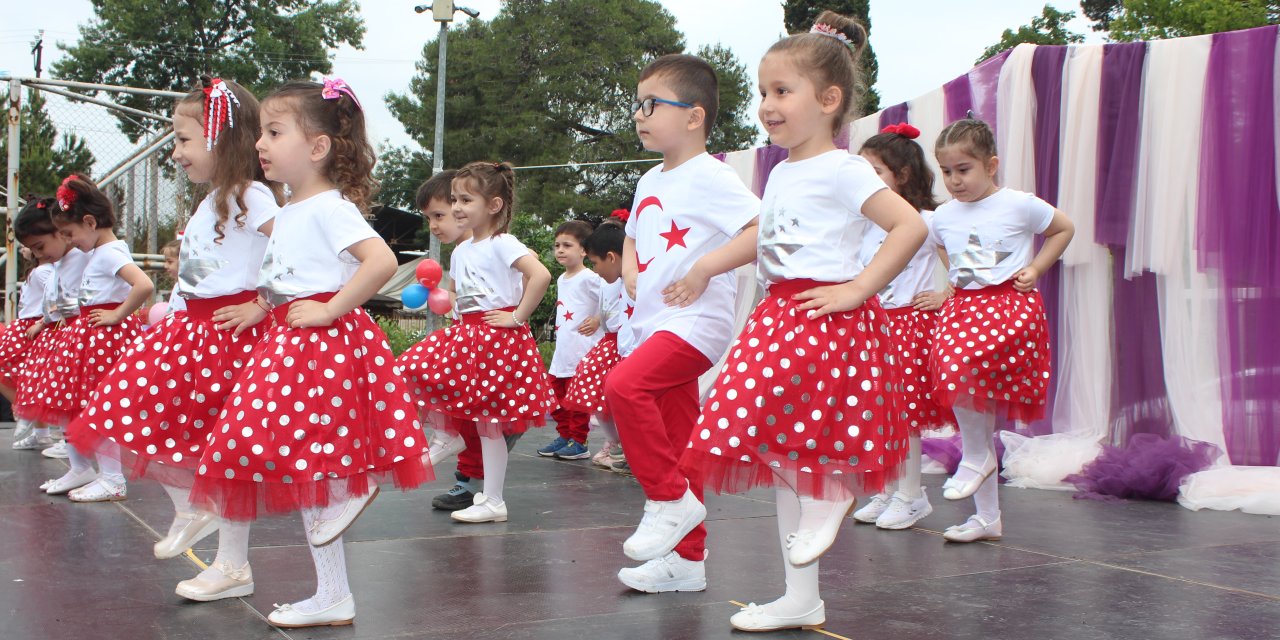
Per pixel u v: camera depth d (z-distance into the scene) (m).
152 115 8.84
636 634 2.21
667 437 2.57
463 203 3.81
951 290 3.86
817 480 2.16
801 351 2.17
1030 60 5.08
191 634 2.16
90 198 4.18
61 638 2.12
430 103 29.52
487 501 3.67
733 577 2.79
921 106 5.78
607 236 5.21
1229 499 3.96
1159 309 4.72
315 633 2.19
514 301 3.82
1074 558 3.07
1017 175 5.07
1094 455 4.63
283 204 2.93
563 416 5.82
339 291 2.36
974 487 3.33
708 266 2.52
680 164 2.76
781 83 2.31
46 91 8.32
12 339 5.60
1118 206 4.77
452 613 2.37
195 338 2.59
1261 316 4.38
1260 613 2.40
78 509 3.67
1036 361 3.58
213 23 30.02
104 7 29.47
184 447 2.57
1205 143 4.51
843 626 2.28
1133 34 17.25
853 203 2.25
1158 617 2.37
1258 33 4.37
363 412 2.28
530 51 29.55
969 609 2.44
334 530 2.22
